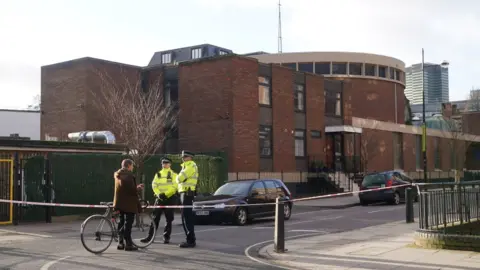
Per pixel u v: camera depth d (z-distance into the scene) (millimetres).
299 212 23578
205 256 10789
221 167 25828
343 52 44812
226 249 11859
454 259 9953
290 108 33438
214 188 25203
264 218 20281
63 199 18922
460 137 53844
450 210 12258
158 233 14992
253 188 18312
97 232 11117
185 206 12086
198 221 17750
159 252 11273
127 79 31250
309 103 35250
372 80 46406
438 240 11266
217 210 17312
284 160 32562
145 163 22172
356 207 26641
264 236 14344
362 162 39406
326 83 37594
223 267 9523
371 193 27312
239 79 29656
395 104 48781
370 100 46156
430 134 50500
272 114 31953
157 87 32250
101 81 31109
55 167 18750
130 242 11438
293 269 9406
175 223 17938
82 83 30859
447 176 52312
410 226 16344
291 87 33719
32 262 9930
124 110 26141
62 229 16312
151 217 12422
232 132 29031
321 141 36125
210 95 30078
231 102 29203
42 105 32688
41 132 32656
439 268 9156
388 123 43594
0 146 18031
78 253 11047
